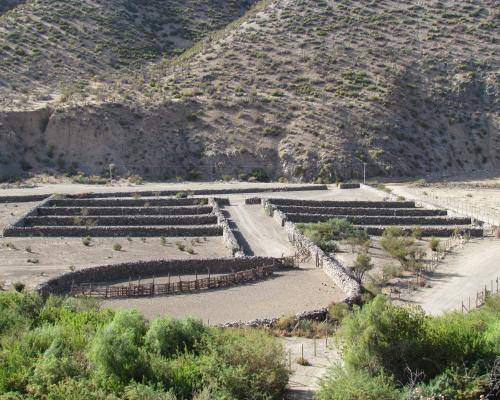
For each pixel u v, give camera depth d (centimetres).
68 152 9656
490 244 5691
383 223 6538
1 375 2081
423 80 11962
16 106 10062
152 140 9950
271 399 2055
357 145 10094
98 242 5597
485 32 13200
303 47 12738
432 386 2059
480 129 11156
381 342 2212
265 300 3931
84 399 1930
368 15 13800
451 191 8569
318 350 2748
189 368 2159
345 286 4075
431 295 4047
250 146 9988
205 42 14062
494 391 2102
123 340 2205
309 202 7181
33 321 2786
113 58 13175
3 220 6325
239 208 7144
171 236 5888
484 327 2544
